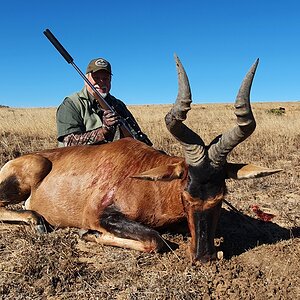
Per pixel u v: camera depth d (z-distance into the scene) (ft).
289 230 7.25
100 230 6.56
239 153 13.76
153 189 6.40
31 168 7.27
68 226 7.16
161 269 5.76
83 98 8.57
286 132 18.92
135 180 6.52
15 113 41.88
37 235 6.56
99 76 8.63
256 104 76.79
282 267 5.84
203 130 20.95
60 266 5.63
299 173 11.11
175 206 6.31
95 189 6.75
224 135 5.44
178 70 5.29
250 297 5.11
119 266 5.83
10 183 7.39
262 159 13.06
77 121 8.41
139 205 6.44
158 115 32.76
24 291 5.26
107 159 6.90
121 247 6.37
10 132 19.48
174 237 6.69
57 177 7.16
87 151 7.24
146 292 5.17
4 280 5.42
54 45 8.34
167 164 6.07
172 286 5.26
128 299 5.04
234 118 30.66
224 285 5.34
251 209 8.27
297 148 15.15
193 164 5.53
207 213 5.64
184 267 5.69
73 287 5.35
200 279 5.42
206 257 5.70
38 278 5.50
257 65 5.13
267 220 7.73
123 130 8.21
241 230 7.19
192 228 5.75
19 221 7.24
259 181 10.17
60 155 7.41
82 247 6.45
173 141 17.13
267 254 6.19
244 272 5.65
